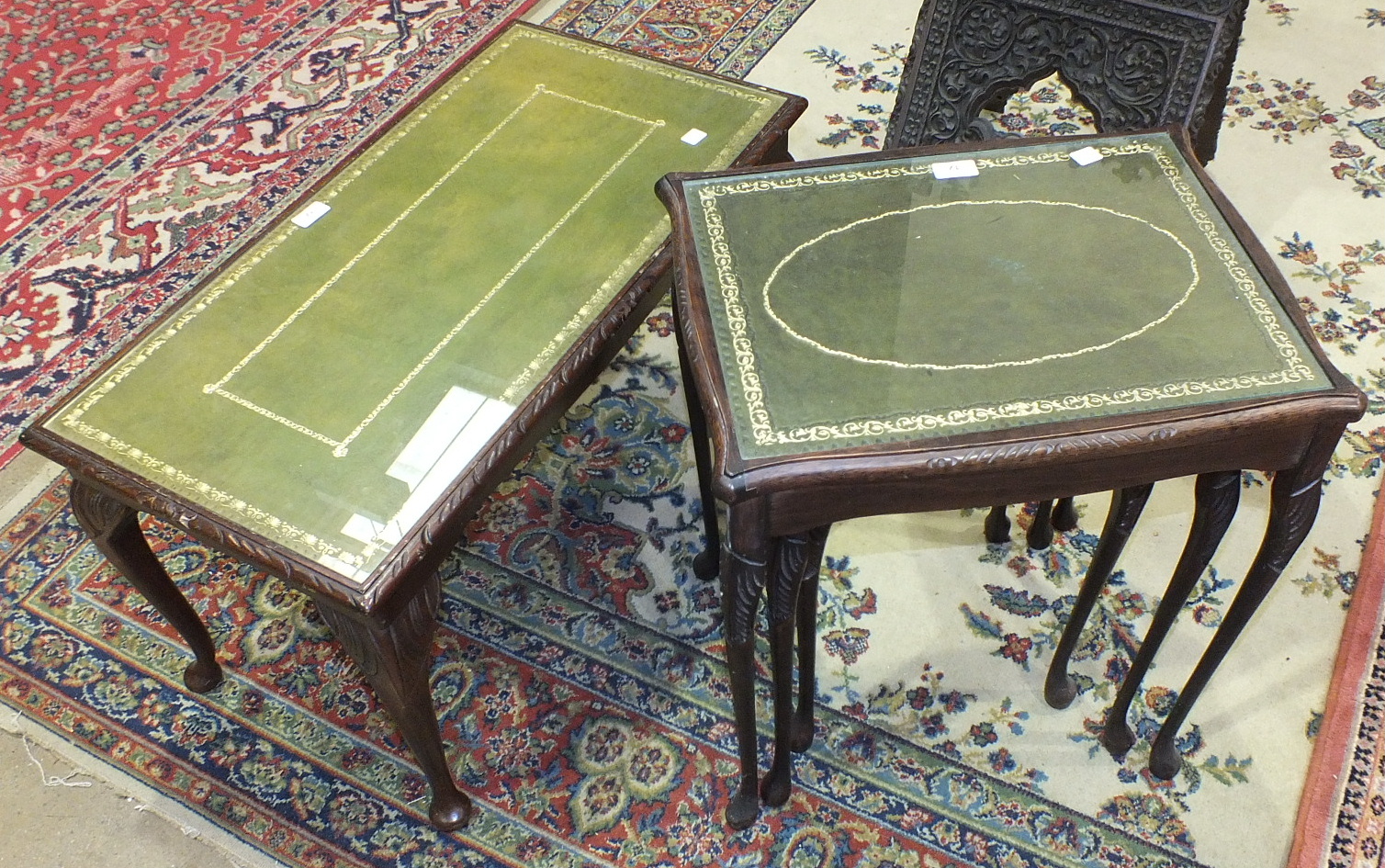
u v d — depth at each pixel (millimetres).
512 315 1535
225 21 3043
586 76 1956
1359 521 1839
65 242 2439
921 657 1733
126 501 1360
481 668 1739
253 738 1675
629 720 1675
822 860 1526
